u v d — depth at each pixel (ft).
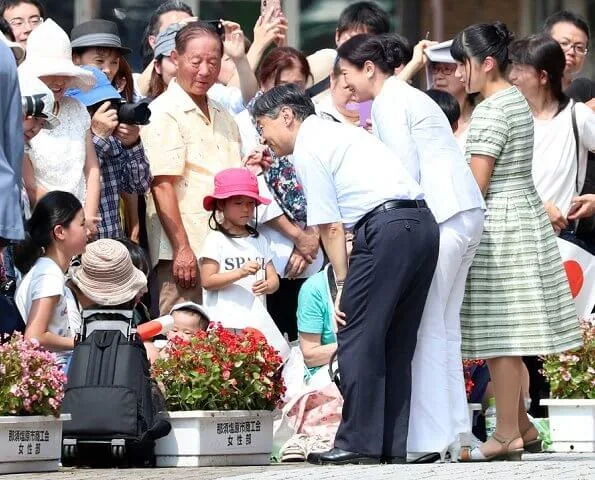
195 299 110.22
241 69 119.65
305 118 91.56
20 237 85.76
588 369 105.19
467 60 94.38
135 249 102.99
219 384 92.68
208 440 91.56
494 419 107.04
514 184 92.99
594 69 189.26
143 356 91.25
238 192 106.42
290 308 115.14
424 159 90.48
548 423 108.68
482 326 92.43
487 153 92.32
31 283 94.43
